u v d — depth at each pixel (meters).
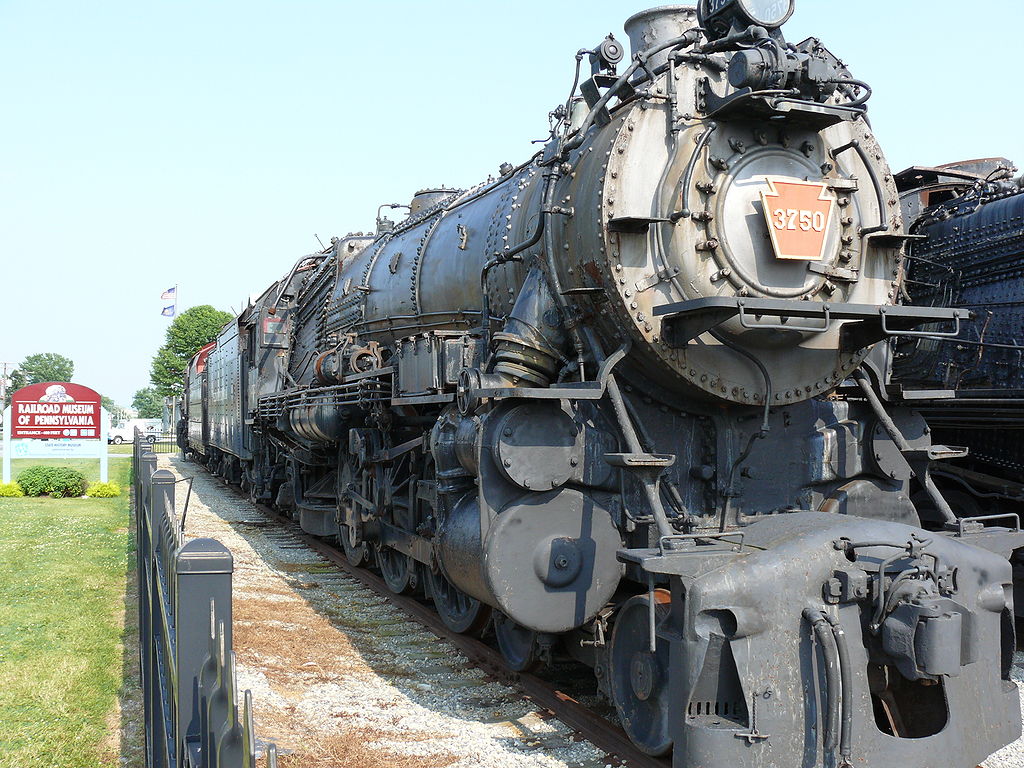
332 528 11.91
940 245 9.20
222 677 2.72
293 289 14.59
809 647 4.21
